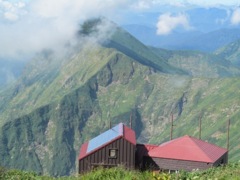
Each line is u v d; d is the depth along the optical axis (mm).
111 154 65438
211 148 69375
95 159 65375
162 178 21797
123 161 65125
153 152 67062
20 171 34438
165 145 68250
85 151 68812
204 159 63531
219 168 30375
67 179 31125
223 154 69500
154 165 65688
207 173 26938
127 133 71500
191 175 24906
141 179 22000
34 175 33344
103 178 23328
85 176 24047
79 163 65500
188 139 68688
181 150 66062
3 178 30547
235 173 23375
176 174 24188
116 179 22719
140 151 68625
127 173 23016
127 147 65438
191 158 64188
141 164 65875
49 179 32062
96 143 69312
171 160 64938
